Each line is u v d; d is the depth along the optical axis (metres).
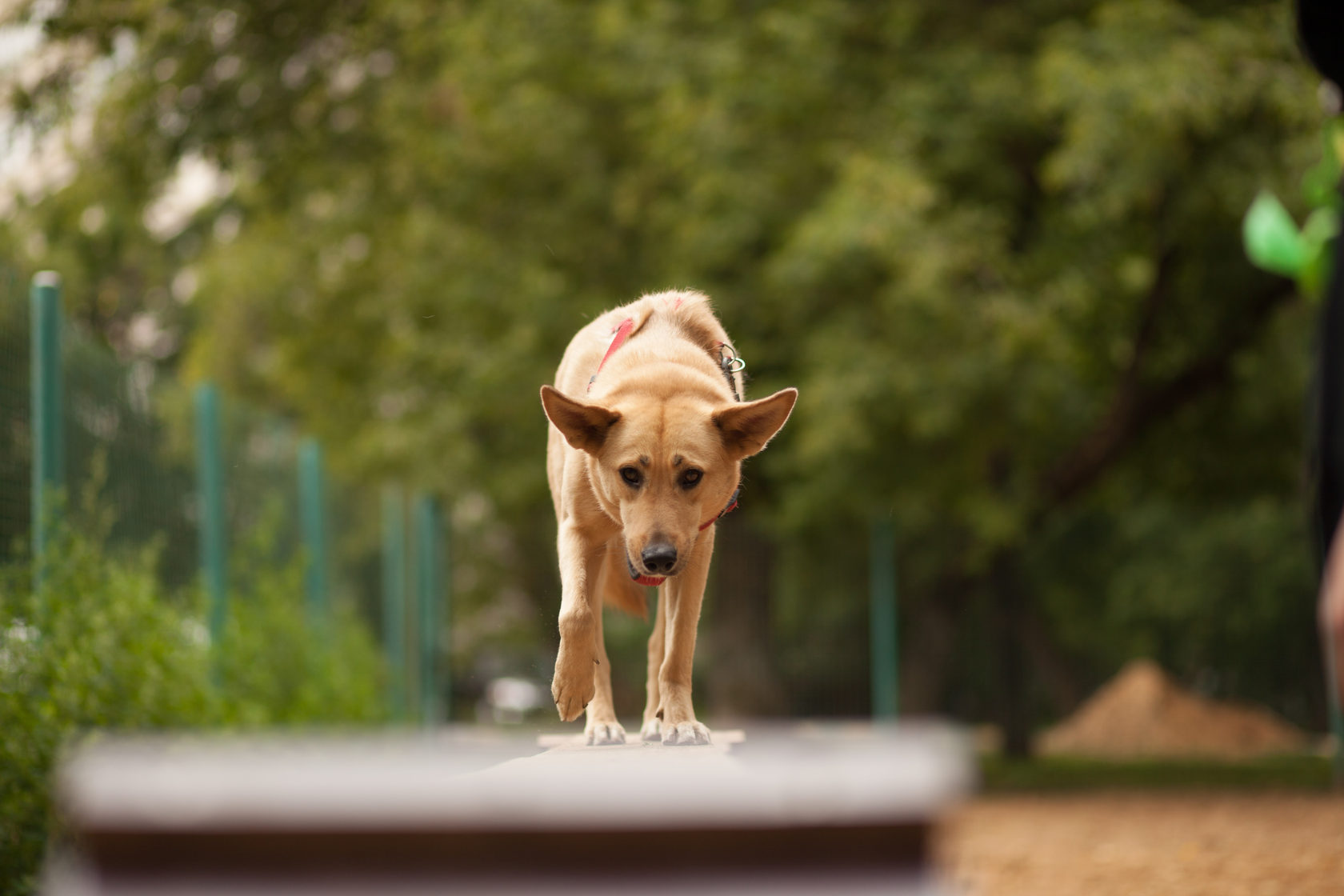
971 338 13.19
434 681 18.00
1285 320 16.80
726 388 4.75
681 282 14.11
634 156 15.21
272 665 10.48
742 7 14.74
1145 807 12.77
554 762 2.41
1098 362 15.40
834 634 17.23
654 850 1.07
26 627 6.36
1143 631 26.03
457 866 1.05
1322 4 1.92
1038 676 26.67
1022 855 9.16
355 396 17.92
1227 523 24.27
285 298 18.19
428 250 15.67
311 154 15.98
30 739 5.74
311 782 1.05
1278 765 18.25
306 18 15.67
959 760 1.12
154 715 7.24
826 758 1.11
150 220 22.73
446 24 15.48
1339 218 1.73
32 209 16.59
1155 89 12.33
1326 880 7.78
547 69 14.97
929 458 13.99
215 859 1.05
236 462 10.85
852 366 13.05
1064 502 16.41
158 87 15.14
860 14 14.49
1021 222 15.22
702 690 21.00
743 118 13.88
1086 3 14.54
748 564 16.61
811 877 1.09
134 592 7.58
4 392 6.46
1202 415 17.30
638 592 5.12
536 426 15.27
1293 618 24.05
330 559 14.00
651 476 4.25
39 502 6.71
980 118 13.62
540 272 14.84
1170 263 15.23
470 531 26.25
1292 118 12.91
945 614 17.28
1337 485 1.64
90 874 1.06
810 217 13.05
